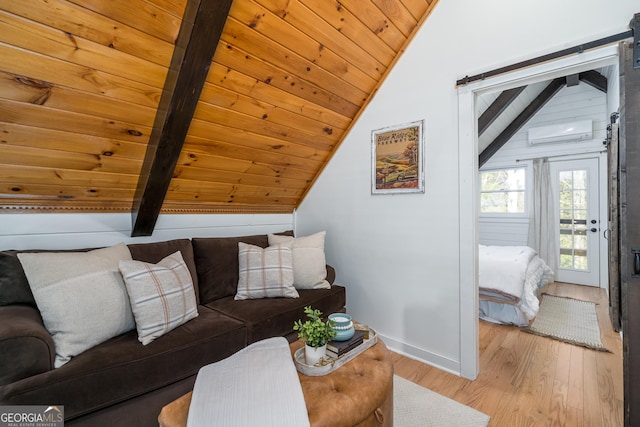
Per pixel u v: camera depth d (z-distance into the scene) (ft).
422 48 7.32
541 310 11.07
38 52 4.06
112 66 4.63
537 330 9.12
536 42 5.71
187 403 3.52
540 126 15.96
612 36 4.89
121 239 7.01
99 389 4.02
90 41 4.25
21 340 3.69
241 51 5.55
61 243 6.14
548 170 15.74
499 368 6.97
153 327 5.03
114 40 4.39
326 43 6.41
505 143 17.08
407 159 7.60
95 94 4.79
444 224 6.95
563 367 6.97
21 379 3.68
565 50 5.33
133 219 6.95
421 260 7.38
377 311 8.35
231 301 7.15
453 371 6.81
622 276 4.76
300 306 6.98
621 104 4.80
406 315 7.70
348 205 9.09
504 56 6.09
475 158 6.61
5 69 4.01
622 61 4.72
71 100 4.68
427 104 7.23
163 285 5.46
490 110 12.52
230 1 4.30
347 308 9.12
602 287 14.19
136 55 4.67
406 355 7.68
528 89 13.92
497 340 8.50
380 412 3.73
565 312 10.79
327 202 9.77
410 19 7.18
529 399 5.78
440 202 7.01
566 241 15.42
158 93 5.30
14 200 5.49
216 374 3.93
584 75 13.46
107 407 4.16
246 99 6.39
